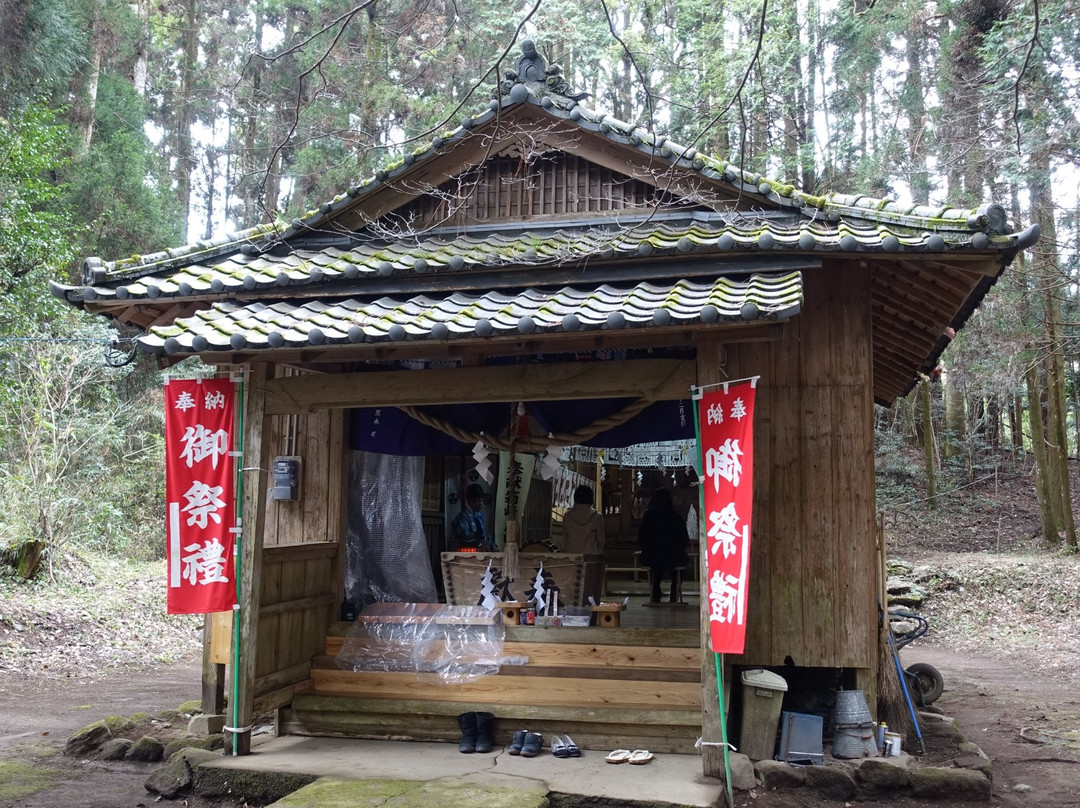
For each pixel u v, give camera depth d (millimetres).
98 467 18156
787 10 18234
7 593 14641
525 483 11711
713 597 6121
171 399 7238
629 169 7773
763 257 6645
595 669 7344
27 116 15492
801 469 7230
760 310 5664
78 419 17062
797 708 7426
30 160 15305
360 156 19766
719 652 6055
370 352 7070
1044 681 12922
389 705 7523
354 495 8852
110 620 14766
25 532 16047
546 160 8141
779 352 7363
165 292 7496
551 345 6805
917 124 17719
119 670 12578
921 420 29219
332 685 7848
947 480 27688
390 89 20641
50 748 7922
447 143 7977
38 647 12883
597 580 9203
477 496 10000
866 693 6996
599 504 14086
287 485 8500
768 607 7156
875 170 17609
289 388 7160
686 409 7691
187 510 7098
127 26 24047
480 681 7547
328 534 8445
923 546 23906
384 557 8852
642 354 8109
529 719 7309
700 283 6844
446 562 8602
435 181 8180
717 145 20469
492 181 8273
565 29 18703
